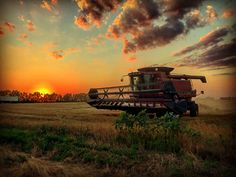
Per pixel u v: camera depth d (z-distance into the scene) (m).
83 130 7.62
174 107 9.78
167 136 6.27
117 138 6.68
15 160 5.50
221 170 4.61
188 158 5.14
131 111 11.22
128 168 4.89
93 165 5.14
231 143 5.77
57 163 5.32
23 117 10.24
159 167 4.74
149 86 10.60
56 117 10.34
